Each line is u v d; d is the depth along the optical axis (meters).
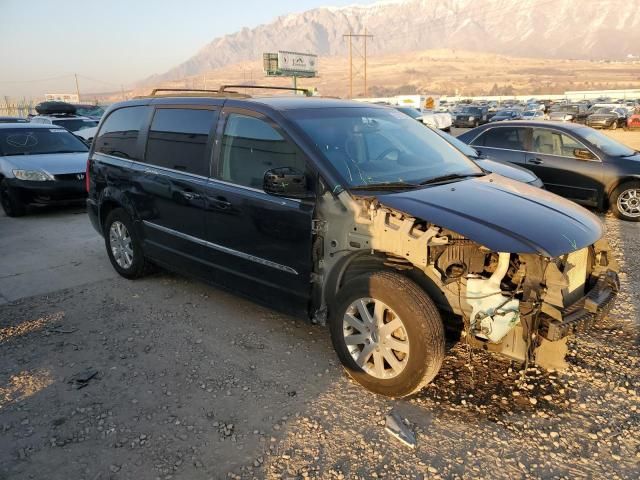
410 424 3.21
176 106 4.89
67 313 4.91
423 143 4.51
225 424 3.23
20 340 4.38
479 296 3.17
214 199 4.30
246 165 4.13
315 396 3.51
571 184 8.95
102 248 7.18
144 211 5.16
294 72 59.69
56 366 3.95
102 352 4.15
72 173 9.49
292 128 3.86
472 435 3.11
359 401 3.45
